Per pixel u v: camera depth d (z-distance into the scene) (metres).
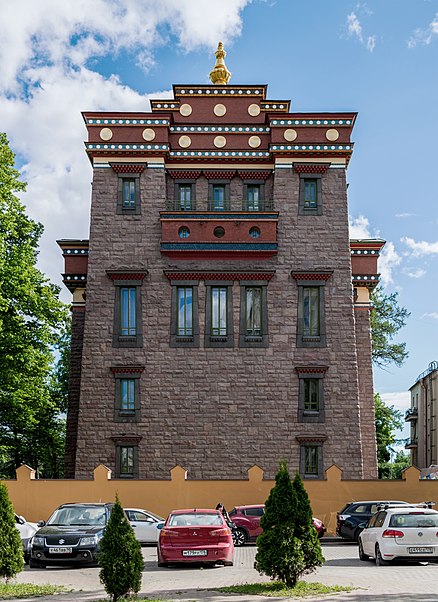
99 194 44.59
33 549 25.91
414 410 85.19
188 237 43.91
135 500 39.31
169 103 46.91
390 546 24.89
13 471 63.44
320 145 44.97
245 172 45.66
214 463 42.09
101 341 43.09
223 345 43.16
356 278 48.69
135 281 43.62
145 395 42.66
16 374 43.25
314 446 42.34
